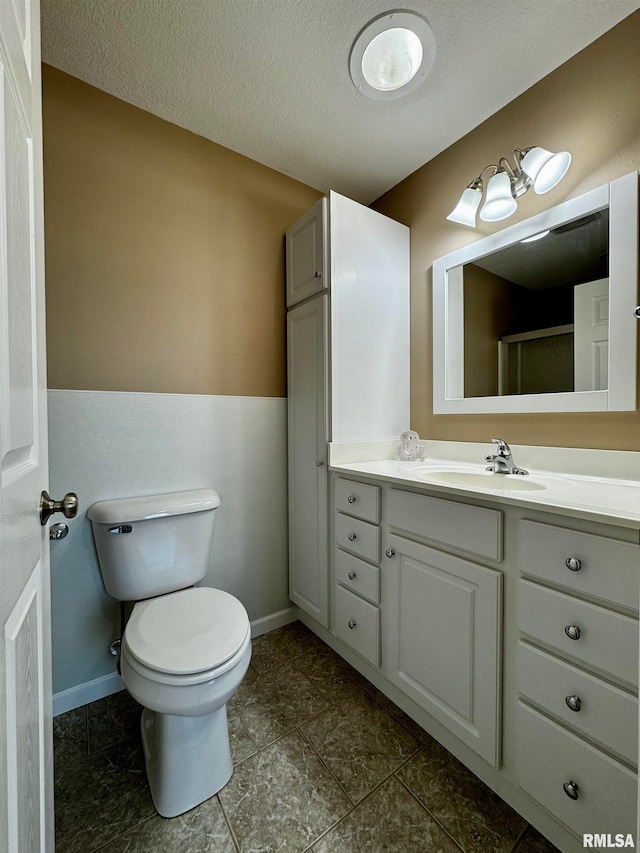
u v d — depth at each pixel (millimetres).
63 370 1274
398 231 1761
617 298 1130
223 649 930
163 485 1470
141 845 861
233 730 1183
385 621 1281
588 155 1194
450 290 1624
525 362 1375
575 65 1213
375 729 1186
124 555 1233
